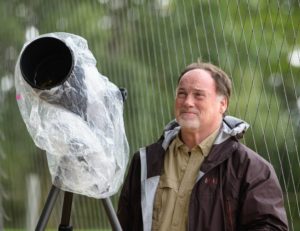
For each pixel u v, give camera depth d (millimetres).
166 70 10805
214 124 6801
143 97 11172
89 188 5977
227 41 10188
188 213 6539
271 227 6262
